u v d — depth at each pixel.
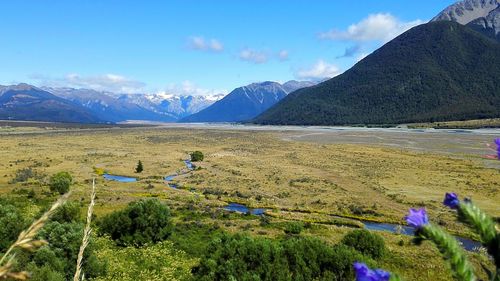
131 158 104.44
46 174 77.50
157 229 36.00
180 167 90.19
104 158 103.56
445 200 2.68
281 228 44.03
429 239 2.51
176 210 51.75
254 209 55.09
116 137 178.75
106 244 33.66
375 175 79.31
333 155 110.75
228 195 62.69
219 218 48.25
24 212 40.62
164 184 70.44
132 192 62.59
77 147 131.25
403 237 39.38
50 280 19.27
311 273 21.14
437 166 88.81
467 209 2.58
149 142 154.12
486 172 80.12
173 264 29.06
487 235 2.46
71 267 23.06
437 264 30.77
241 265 21.55
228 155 111.81
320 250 21.98
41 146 133.12
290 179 75.44
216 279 21.67
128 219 35.66
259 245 22.16
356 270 2.28
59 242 23.69
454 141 139.50
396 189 66.19
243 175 79.56
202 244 37.03
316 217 50.31
